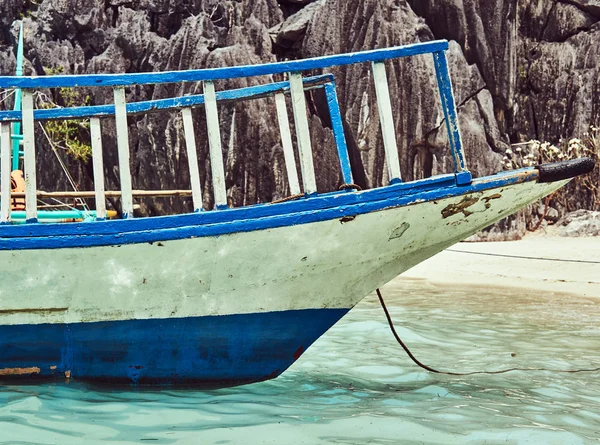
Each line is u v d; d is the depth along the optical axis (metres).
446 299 10.08
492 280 11.96
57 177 17.69
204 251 4.84
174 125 16.78
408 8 16.91
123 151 4.82
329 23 17.00
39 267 4.82
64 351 5.06
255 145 16.80
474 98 17.03
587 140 17.20
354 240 4.93
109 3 18.14
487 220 5.04
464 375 5.69
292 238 4.86
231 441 3.95
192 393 5.07
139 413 4.50
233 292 5.01
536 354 6.48
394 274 5.23
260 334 5.14
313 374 5.67
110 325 5.02
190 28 17.16
